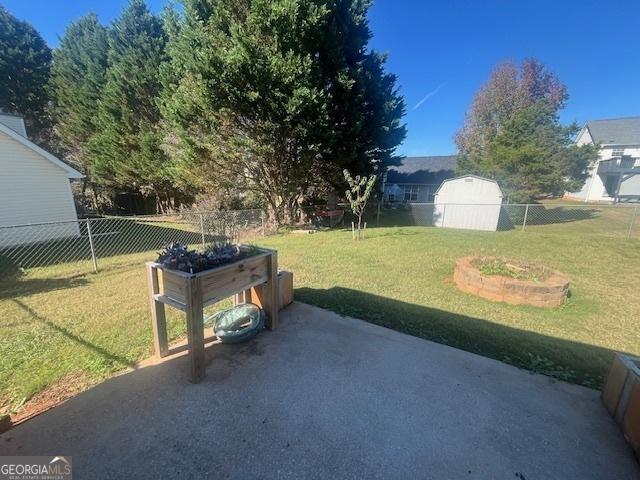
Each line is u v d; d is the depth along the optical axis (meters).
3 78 17.50
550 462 1.51
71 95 16.34
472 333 2.88
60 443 1.58
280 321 3.05
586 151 11.97
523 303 3.74
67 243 8.59
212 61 7.49
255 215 11.37
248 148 8.97
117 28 13.98
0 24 17.27
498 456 1.53
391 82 11.15
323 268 5.29
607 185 21.11
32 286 4.50
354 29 9.53
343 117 9.55
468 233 9.27
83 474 1.41
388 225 12.14
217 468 1.45
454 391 2.02
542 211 14.15
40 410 1.85
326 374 2.19
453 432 1.68
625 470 1.47
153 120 14.72
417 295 3.98
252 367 2.27
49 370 2.27
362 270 5.17
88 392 2.00
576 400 1.96
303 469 1.45
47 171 8.88
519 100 23.67
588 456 1.54
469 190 10.76
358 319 3.13
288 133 8.86
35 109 18.89
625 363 1.76
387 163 12.07
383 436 1.64
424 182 23.86
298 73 7.83
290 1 7.48
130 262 6.22
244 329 2.61
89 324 3.12
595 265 5.67
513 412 1.84
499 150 12.65
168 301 2.17
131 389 2.02
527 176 11.81
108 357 2.45
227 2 8.49
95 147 15.61
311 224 11.76
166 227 12.17
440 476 1.42
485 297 3.95
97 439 1.61
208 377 2.15
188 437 1.63
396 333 2.83
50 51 19.05
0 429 1.65
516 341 2.75
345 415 1.79
